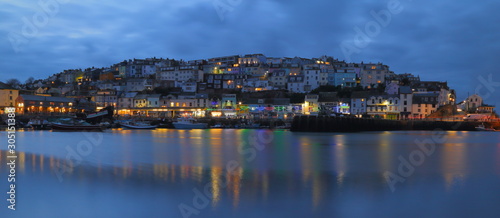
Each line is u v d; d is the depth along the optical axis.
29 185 22.39
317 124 81.56
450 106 116.06
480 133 87.69
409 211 18.42
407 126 97.69
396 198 20.67
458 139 66.19
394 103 116.31
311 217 17.34
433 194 21.69
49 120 88.94
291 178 25.66
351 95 122.88
